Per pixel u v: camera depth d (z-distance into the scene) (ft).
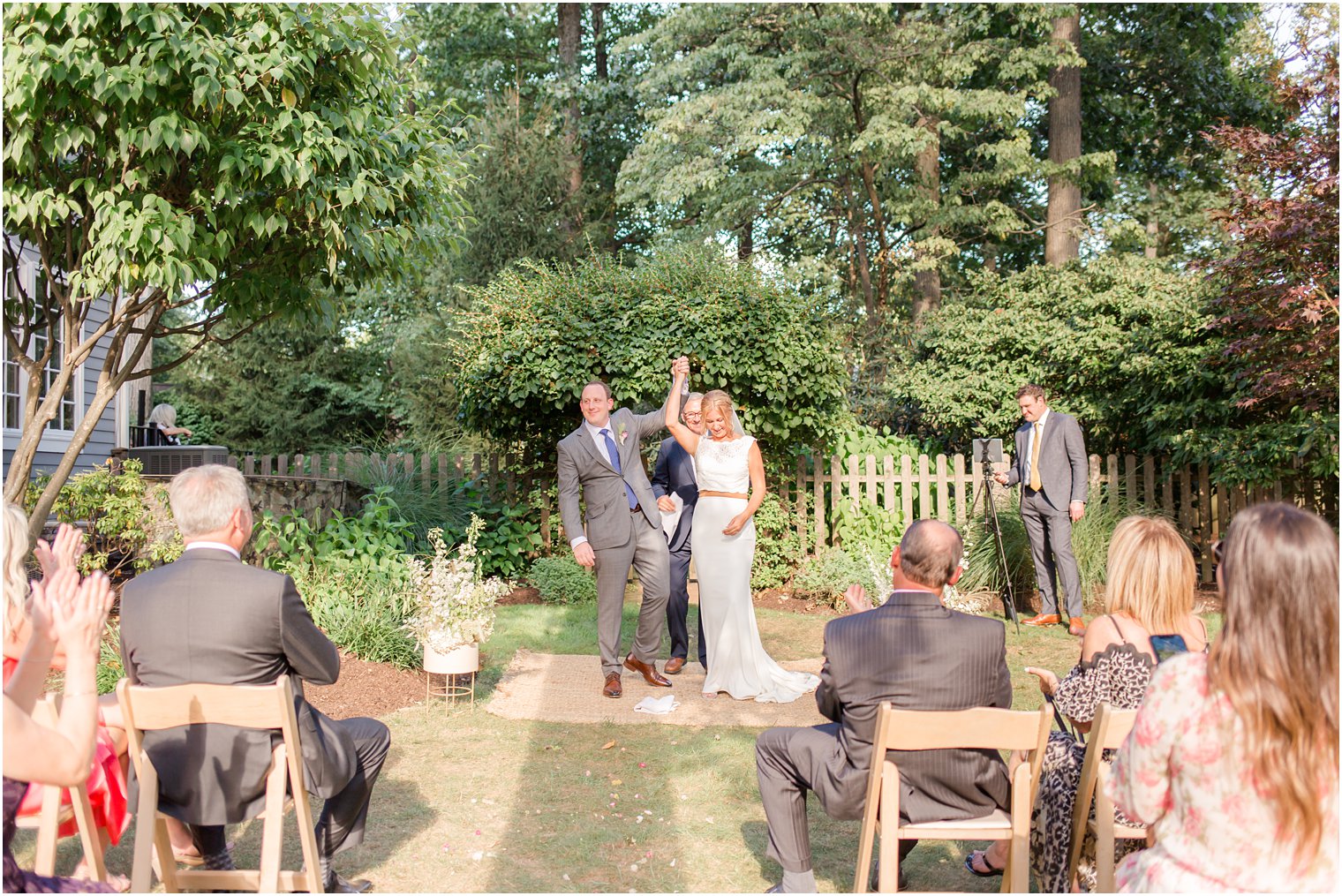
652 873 11.19
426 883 10.82
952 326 42.32
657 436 31.81
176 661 9.02
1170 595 9.36
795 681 19.71
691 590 31.07
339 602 20.51
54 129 16.34
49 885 6.82
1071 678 9.67
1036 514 26.25
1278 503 6.28
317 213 18.40
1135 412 35.60
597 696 18.92
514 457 33.65
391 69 20.01
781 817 10.12
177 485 9.47
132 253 16.92
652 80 54.08
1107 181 61.41
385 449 46.75
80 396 36.78
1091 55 59.00
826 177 55.67
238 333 21.59
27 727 6.42
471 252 58.85
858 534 31.37
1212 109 59.06
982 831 9.03
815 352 30.14
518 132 61.00
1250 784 6.00
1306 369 27.12
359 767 10.32
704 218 57.62
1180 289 36.63
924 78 50.21
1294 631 5.93
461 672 17.51
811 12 48.93
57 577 6.85
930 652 9.14
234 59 16.60
